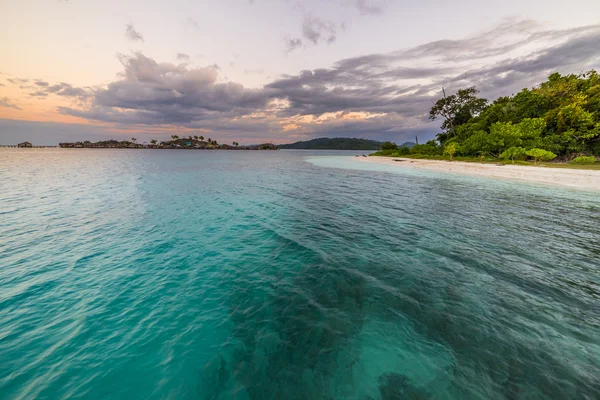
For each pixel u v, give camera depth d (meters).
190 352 5.01
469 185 25.44
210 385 4.32
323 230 12.19
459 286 7.42
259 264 8.79
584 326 5.74
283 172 39.12
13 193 19.53
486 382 4.34
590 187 22.41
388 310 6.34
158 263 8.79
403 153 75.38
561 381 4.33
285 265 8.72
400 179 30.52
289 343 5.27
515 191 21.92
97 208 15.77
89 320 5.86
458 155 53.31
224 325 5.80
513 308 6.41
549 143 36.66
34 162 51.12
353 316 6.11
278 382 4.38
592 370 4.55
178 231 11.91
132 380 4.37
